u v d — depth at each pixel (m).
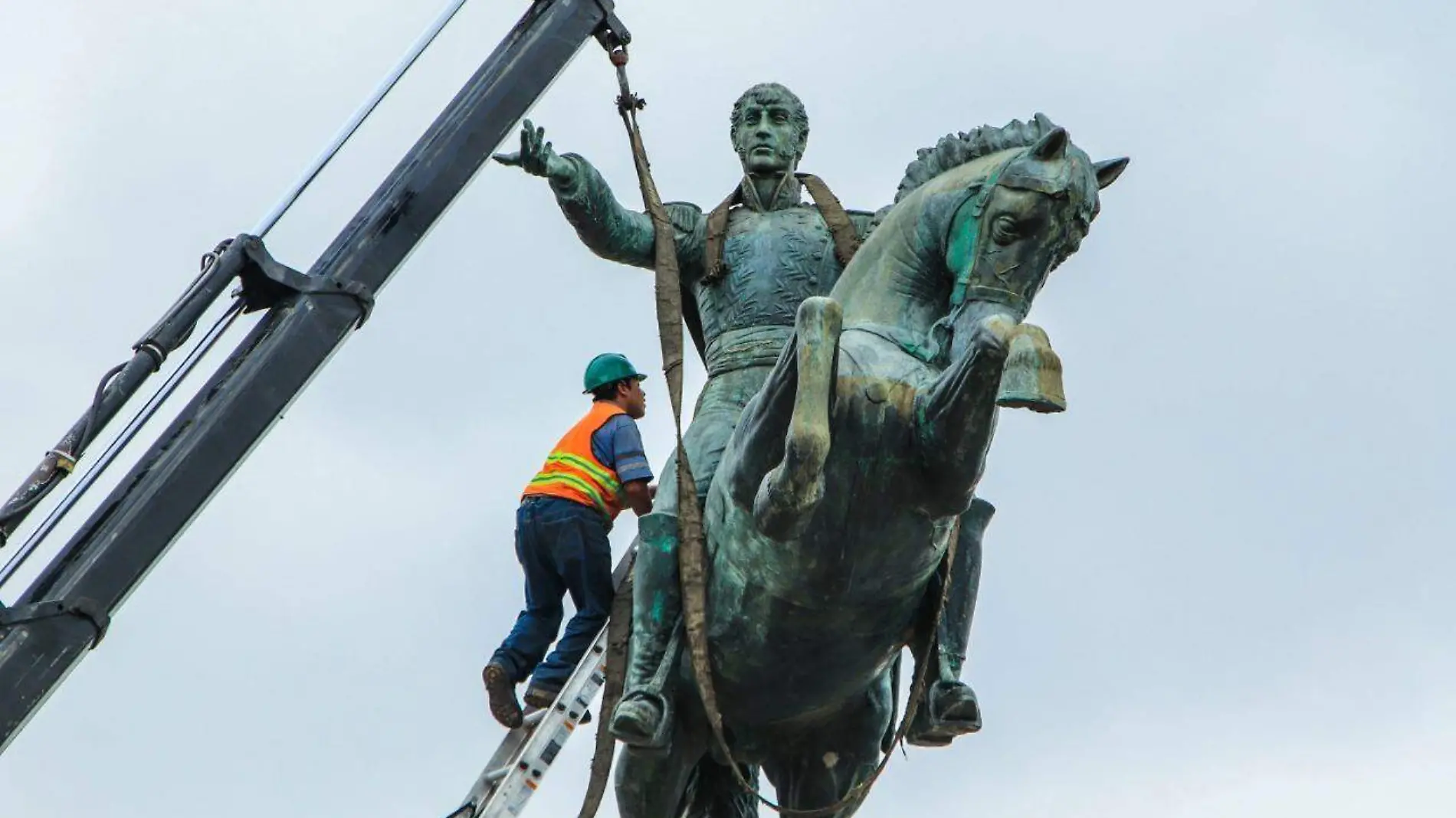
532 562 19.53
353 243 16.95
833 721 18.56
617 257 19.39
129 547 15.47
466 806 19.00
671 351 18.30
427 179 17.31
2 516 15.47
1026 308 16.67
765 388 16.19
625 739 17.41
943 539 16.83
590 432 19.69
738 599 17.30
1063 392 15.22
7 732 14.93
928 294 16.98
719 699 17.98
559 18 18.33
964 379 15.52
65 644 15.17
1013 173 16.58
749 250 19.25
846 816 18.52
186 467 15.76
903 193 17.64
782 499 15.50
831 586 16.72
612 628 18.41
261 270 16.48
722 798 18.98
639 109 19.06
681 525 17.58
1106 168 17.48
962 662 17.64
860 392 16.06
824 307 15.42
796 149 19.83
